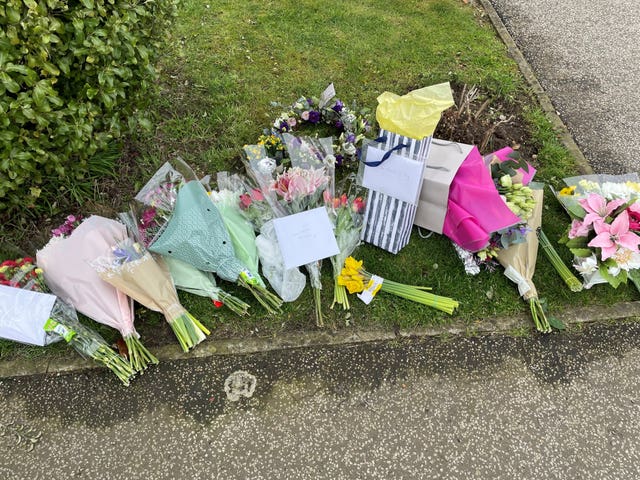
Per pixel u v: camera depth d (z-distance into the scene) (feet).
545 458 6.55
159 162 9.73
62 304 7.25
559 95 12.09
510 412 6.97
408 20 13.98
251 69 11.93
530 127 11.03
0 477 6.29
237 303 7.59
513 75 12.46
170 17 9.05
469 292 8.16
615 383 7.30
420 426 6.79
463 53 13.00
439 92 7.22
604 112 11.65
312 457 6.50
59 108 7.68
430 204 8.26
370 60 12.48
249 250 8.20
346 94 11.51
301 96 10.82
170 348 7.39
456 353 7.50
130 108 8.79
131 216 8.16
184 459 6.46
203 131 10.38
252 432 6.69
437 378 7.25
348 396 7.03
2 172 7.29
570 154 10.51
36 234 8.66
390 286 8.00
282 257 7.88
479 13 14.65
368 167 7.80
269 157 9.39
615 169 10.36
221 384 7.09
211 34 12.83
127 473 6.34
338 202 8.29
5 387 7.03
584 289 8.29
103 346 6.97
